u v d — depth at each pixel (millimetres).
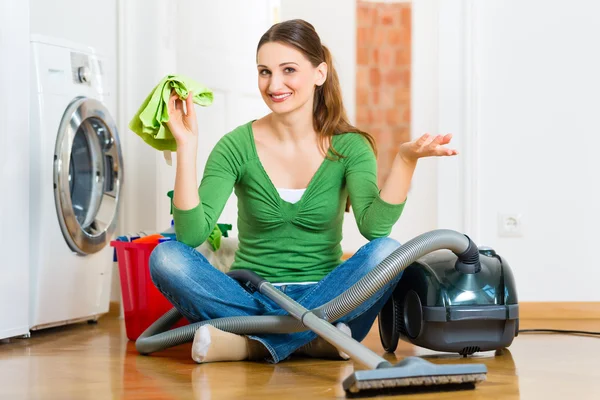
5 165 2775
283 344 2246
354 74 5602
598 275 3646
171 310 2510
